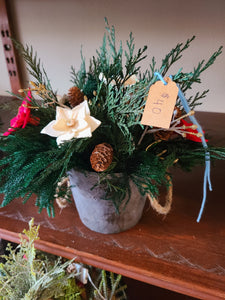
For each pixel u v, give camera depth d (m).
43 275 0.50
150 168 0.38
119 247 0.47
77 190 0.44
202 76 0.98
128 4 0.93
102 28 1.00
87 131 0.34
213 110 1.04
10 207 0.58
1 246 0.67
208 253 0.45
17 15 1.07
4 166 0.55
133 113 0.37
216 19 0.87
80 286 0.62
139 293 0.77
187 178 0.66
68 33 1.05
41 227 0.52
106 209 0.45
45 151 0.41
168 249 0.46
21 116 0.39
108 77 0.39
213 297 0.40
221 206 0.56
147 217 0.54
